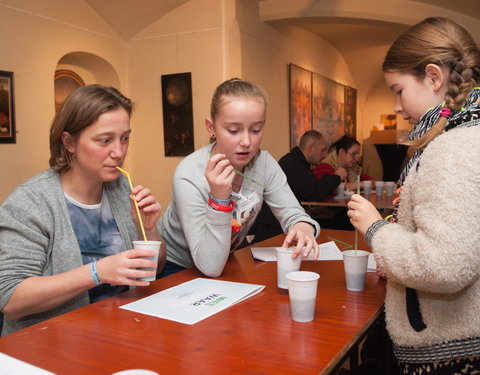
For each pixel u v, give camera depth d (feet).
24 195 4.22
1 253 3.96
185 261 5.61
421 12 16.66
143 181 16.37
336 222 13.64
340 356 2.68
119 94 4.51
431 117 3.34
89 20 14.28
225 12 14.53
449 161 2.69
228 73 14.74
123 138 4.45
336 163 24.72
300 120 20.68
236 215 5.36
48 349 2.79
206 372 2.45
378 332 5.65
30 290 3.68
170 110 15.55
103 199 4.93
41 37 12.54
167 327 3.13
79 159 4.38
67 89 14.70
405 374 3.36
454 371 3.04
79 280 3.68
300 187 12.23
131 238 5.00
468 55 3.28
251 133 4.71
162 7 15.07
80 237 4.62
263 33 17.25
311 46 22.09
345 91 27.20
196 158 5.08
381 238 3.12
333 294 3.87
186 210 4.74
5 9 11.48
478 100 3.13
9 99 11.59
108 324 3.20
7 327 4.12
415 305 3.10
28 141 12.22
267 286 4.13
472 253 2.57
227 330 3.05
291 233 4.63
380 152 29.09
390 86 3.68
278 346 2.78
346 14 16.48
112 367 2.53
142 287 4.14
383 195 14.02
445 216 2.61
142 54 15.85
